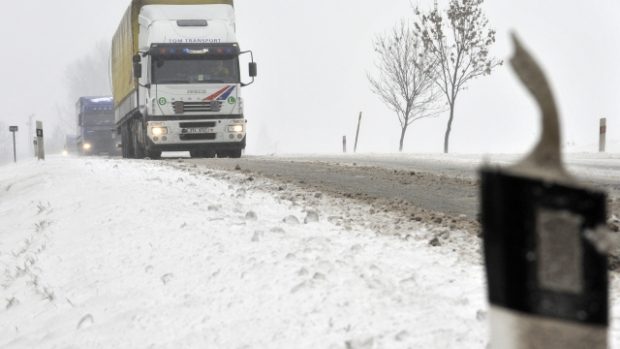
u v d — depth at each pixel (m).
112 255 11.84
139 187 18.84
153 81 42.62
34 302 10.77
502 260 1.12
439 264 9.46
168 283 9.42
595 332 1.13
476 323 6.47
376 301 7.28
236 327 7.20
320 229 12.30
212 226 12.38
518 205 1.11
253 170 26.55
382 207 15.72
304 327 6.82
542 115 1.19
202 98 43.09
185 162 32.62
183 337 7.34
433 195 18.48
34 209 18.77
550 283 1.12
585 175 24.36
